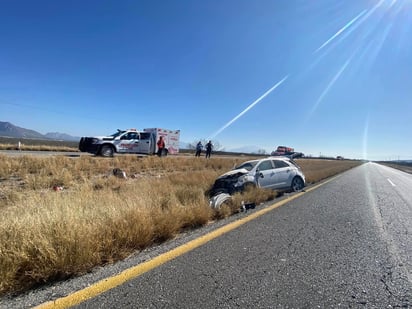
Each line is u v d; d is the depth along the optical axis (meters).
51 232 3.96
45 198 6.48
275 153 53.91
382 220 7.11
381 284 3.47
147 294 3.10
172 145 31.02
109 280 3.42
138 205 5.91
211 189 10.04
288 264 4.05
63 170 11.63
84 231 4.05
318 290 3.28
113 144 23.58
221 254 4.39
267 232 5.70
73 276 3.52
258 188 9.90
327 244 5.01
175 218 5.66
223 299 3.03
